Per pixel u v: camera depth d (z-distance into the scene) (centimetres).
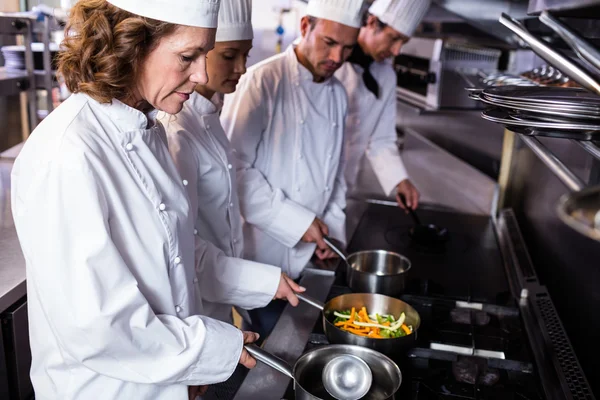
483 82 191
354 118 258
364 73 250
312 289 178
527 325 157
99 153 101
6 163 256
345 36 186
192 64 105
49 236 95
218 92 163
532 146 146
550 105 94
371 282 162
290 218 190
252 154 197
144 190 109
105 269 97
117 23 98
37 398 115
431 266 196
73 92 104
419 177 314
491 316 162
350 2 182
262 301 153
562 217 50
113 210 102
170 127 147
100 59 98
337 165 219
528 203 232
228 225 170
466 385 129
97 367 102
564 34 100
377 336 139
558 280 186
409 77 351
